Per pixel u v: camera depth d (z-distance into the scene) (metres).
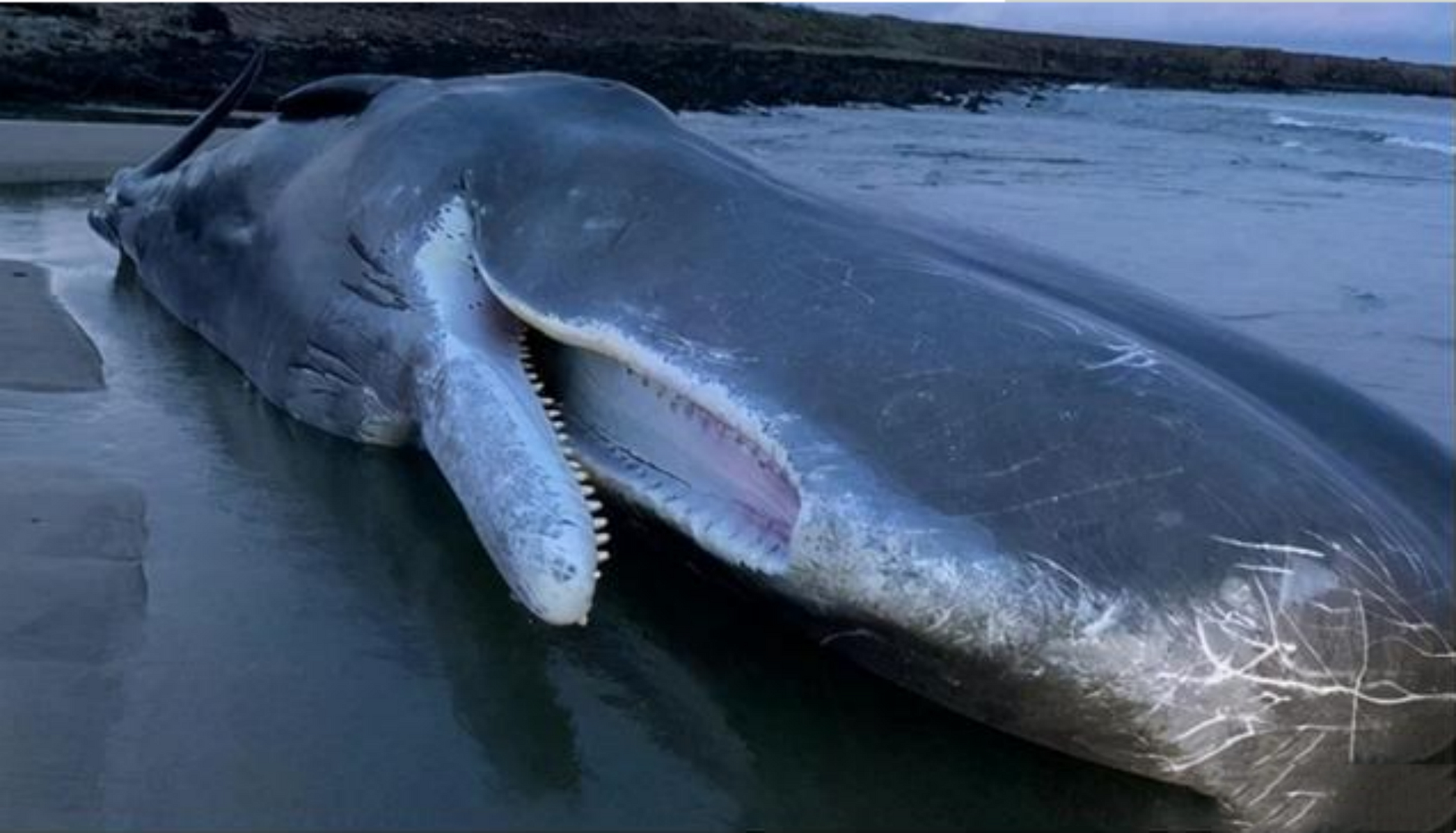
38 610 3.77
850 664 3.52
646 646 3.72
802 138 20.02
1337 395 3.80
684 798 3.14
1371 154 21.84
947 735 3.30
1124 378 3.24
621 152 4.34
